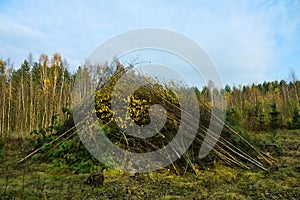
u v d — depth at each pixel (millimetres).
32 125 12633
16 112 13414
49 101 14250
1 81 13727
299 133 7859
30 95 14297
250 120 8992
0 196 2322
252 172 3482
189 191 2682
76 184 2873
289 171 3416
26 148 4762
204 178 3188
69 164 3656
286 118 10836
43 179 3078
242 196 2457
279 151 4543
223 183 2990
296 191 2541
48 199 2352
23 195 2385
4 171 3453
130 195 2500
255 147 4281
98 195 2490
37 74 17938
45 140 4383
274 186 2766
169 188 2793
